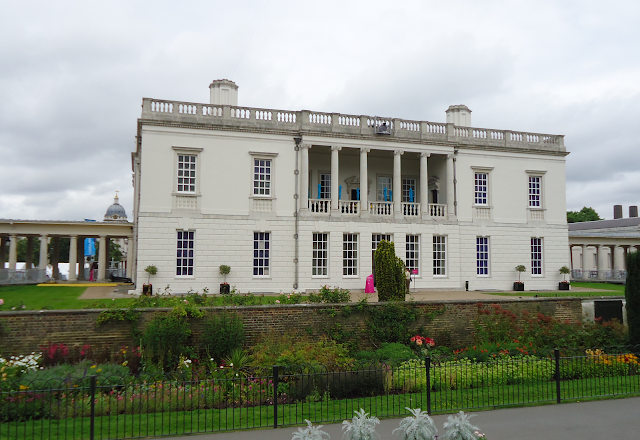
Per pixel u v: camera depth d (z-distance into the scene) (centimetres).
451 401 1194
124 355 1616
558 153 3750
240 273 2998
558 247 3719
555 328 1856
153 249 2853
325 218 3159
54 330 1609
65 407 1076
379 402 1214
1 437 954
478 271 3547
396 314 1941
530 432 978
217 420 1074
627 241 5191
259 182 3098
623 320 2183
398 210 3331
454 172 3491
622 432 980
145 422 1059
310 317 1866
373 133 3284
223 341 1681
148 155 2883
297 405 1197
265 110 3109
